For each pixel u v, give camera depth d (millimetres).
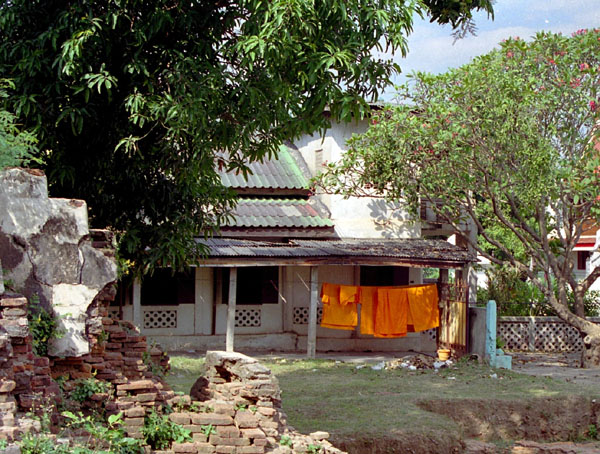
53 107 11414
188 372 18219
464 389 16547
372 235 24031
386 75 11297
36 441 6586
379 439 12164
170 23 11422
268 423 9547
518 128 19625
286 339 23531
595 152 20359
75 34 10570
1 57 11258
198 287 22828
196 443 8656
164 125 11469
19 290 8250
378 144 21641
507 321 25172
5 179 8312
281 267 23672
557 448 13984
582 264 36188
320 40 10719
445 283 22469
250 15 10977
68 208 8516
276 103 11641
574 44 20281
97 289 8562
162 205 13516
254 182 23172
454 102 20281
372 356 22734
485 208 23891
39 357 8023
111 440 7719
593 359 21203
